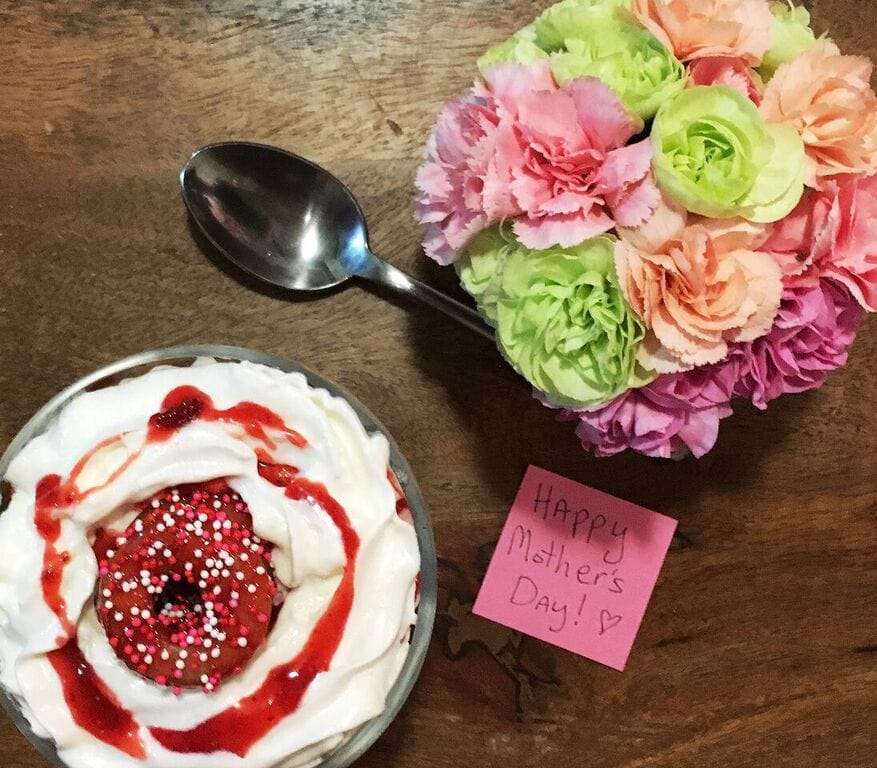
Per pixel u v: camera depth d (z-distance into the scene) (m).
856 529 0.42
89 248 0.40
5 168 0.39
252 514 0.35
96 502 0.34
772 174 0.30
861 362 0.42
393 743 0.41
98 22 0.39
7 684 0.35
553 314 0.31
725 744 0.42
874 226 0.31
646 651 0.42
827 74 0.31
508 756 0.41
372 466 0.36
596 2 0.32
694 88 0.29
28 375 0.40
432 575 0.37
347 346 0.41
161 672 0.34
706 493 0.42
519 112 0.30
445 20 0.40
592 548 0.42
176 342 0.40
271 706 0.35
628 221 0.30
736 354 0.32
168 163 0.40
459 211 0.32
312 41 0.40
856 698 0.42
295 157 0.39
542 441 0.41
